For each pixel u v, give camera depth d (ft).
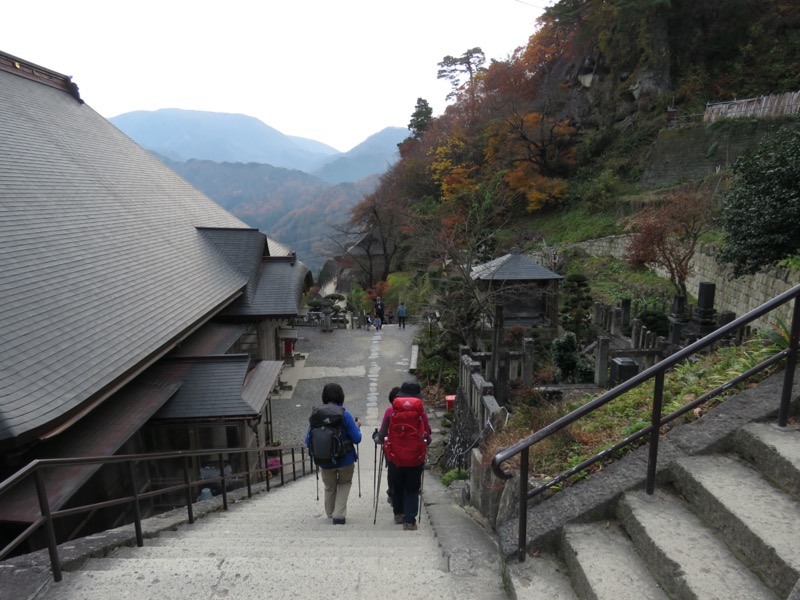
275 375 35.04
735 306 49.70
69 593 9.49
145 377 28.81
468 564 10.19
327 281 197.36
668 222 57.52
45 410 17.63
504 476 9.02
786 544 7.14
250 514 19.19
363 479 31.68
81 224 34.01
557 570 9.05
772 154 35.06
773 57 95.81
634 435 9.45
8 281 23.09
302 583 9.61
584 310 55.11
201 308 36.01
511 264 53.62
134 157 59.06
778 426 9.98
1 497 16.47
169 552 12.09
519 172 106.93
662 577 7.81
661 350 34.24
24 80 50.42
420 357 64.23
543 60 132.98
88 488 21.61
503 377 35.50
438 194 135.95
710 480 9.02
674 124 95.55
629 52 110.63
